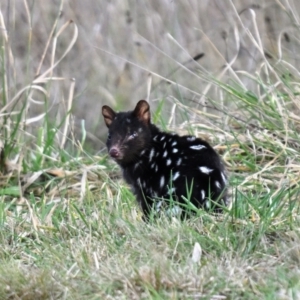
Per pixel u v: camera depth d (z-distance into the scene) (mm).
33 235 10188
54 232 10047
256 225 9336
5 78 13703
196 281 7906
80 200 11539
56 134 14477
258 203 10188
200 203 10047
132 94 17312
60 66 17344
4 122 13453
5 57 14078
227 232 9070
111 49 17297
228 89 13906
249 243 8820
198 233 9141
